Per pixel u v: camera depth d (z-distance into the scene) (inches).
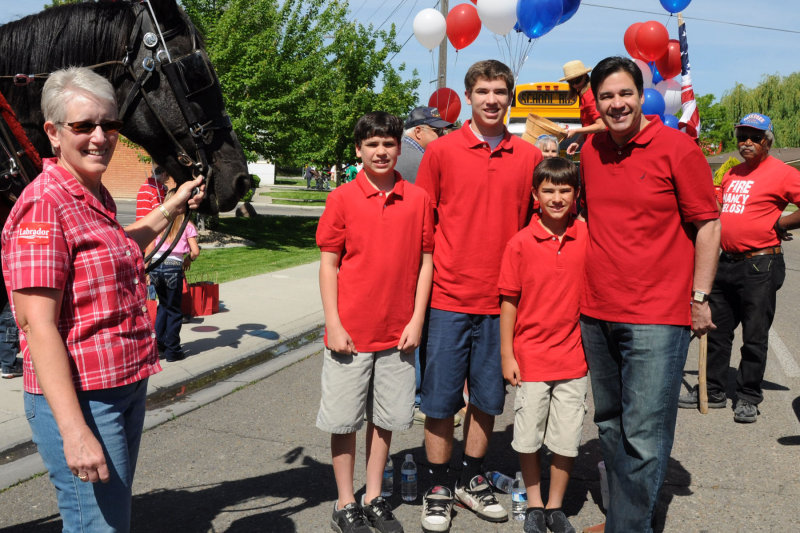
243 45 596.7
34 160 105.4
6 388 206.5
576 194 125.3
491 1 201.0
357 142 125.3
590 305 118.7
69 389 76.2
